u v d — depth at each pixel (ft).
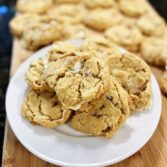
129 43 1.66
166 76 1.48
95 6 1.98
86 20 1.86
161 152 1.22
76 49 1.38
